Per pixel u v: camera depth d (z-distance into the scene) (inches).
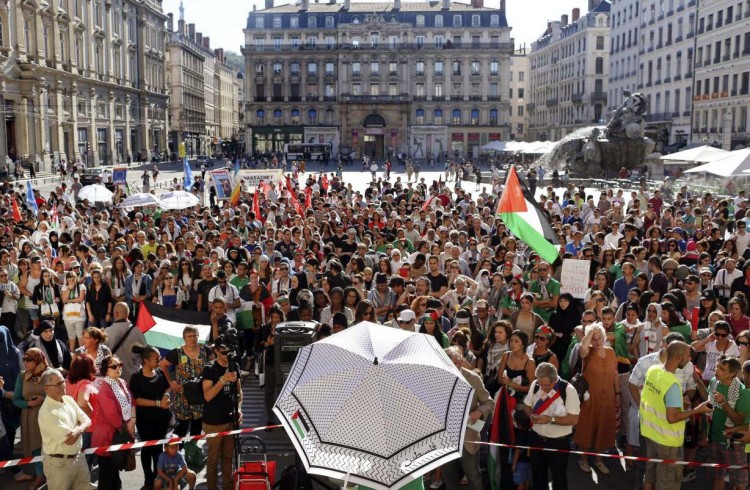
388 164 2637.8
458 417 243.9
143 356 371.2
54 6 2662.4
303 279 591.8
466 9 4948.3
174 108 4722.0
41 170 2539.4
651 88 3641.7
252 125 4936.0
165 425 378.3
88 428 332.5
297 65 4970.5
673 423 325.4
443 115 4975.4
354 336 261.0
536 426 340.2
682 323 427.8
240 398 361.1
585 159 2087.8
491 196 1235.9
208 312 526.3
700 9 3102.9
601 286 520.1
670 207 938.7
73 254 671.8
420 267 595.2
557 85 5142.7
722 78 2915.8
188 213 1010.7
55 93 2682.1
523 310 448.1
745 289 543.8
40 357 363.6
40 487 366.6
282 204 1148.5
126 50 3503.9
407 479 225.5
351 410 234.8
